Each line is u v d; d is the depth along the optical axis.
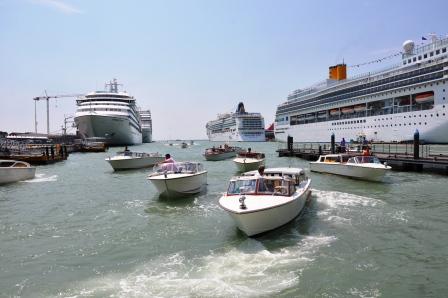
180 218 14.16
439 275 8.43
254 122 129.88
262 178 13.09
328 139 81.44
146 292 7.75
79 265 9.41
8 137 84.88
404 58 64.19
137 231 12.44
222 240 11.28
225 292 7.66
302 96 93.31
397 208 15.31
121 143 100.19
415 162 28.31
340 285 7.96
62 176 29.20
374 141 67.50
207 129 174.50
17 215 15.01
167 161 20.06
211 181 24.69
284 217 12.10
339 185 21.97
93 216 14.72
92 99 93.62
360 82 71.75
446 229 12.06
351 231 11.98
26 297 7.68
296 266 9.03
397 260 9.37
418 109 60.03
